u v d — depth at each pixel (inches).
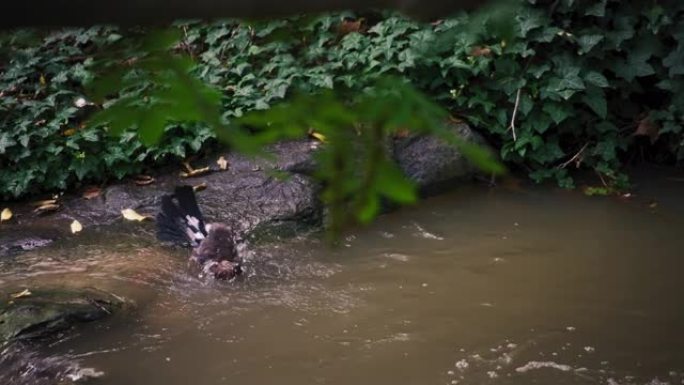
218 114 29.0
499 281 275.4
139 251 293.7
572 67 360.8
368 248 299.7
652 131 366.9
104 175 343.6
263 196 323.6
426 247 301.3
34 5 23.5
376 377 221.0
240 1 24.7
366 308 257.8
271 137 29.4
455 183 352.5
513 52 354.6
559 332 242.8
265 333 243.0
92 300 251.9
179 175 345.4
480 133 374.3
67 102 350.9
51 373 221.3
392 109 28.1
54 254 291.1
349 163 30.1
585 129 376.2
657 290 267.1
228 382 218.2
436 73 364.2
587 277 277.1
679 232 310.5
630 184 358.6
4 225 313.1
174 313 252.4
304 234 309.6
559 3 360.5
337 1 25.6
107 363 225.8
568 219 324.8
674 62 359.6
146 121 28.6
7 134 331.3
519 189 354.6
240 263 284.4
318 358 229.9
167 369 223.8
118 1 23.9
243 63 355.3
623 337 239.6
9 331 235.0
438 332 243.4
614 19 369.7
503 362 227.6
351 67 341.1
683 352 231.1
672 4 366.6
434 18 27.1
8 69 355.6
